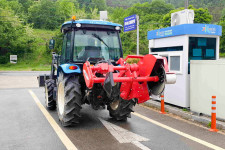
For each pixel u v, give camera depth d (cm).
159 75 447
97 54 570
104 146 419
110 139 455
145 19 5984
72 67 524
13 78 1977
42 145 426
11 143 438
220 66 567
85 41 564
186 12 785
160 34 793
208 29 694
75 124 561
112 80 405
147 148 411
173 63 734
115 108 575
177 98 710
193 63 648
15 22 4172
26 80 1803
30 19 5869
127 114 564
